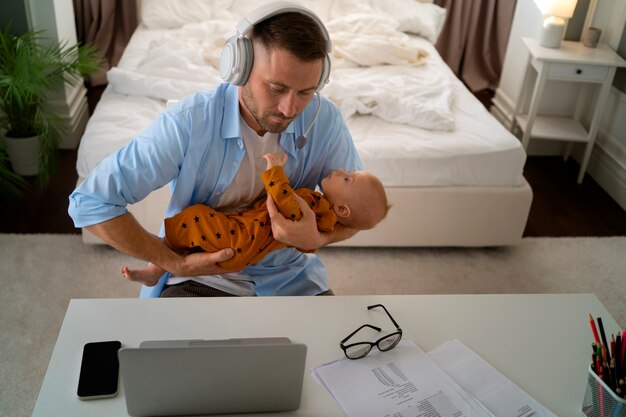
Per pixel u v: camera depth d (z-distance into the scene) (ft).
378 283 7.88
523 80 11.07
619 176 10.21
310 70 3.61
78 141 10.51
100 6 12.43
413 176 7.88
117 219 3.98
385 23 10.56
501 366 3.80
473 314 4.22
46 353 6.36
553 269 8.45
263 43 3.58
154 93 8.30
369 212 4.35
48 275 7.47
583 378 3.79
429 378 3.60
